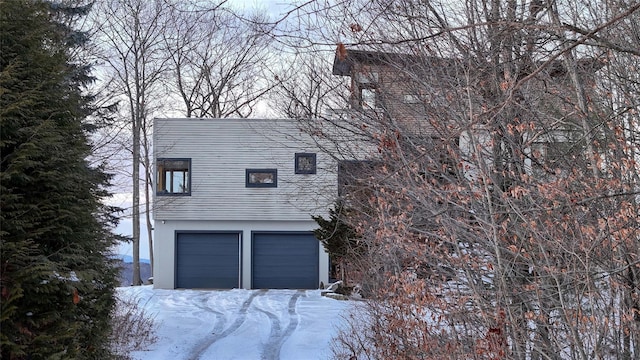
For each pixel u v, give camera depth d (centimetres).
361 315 1202
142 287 2558
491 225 560
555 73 706
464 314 595
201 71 3444
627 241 488
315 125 1302
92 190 803
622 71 656
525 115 658
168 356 1158
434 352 621
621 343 517
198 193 2503
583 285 523
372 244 907
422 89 768
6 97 670
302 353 1175
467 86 611
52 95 726
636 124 616
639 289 517
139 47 3123
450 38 708
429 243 695
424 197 655
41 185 698
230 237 2516
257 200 2488
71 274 694
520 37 684
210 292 2364
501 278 543
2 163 670
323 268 2491
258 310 1856
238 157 2500
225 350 1233
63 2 1667
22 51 712
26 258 646
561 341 532
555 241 497
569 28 387
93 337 790
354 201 995
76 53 1909
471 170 690
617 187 520
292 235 2505
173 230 2511
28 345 651
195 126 2520
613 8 618
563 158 615
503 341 527
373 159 921
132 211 3080
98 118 2502
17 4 709
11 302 642
